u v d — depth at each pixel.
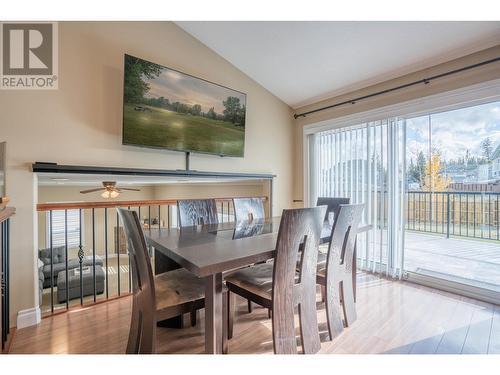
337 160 3.66
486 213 2.97
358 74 3.14
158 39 2.77
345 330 1.89
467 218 3.12
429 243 3.54
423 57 2.65
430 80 2.71
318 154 3.92
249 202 2.79
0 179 1.84
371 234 3.22
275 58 3.15
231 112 3.23
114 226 6.53
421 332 1.86
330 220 2.58
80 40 2.30
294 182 4.26
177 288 1.49
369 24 2.37
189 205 2.30
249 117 3.64
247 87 3.60
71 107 2.25
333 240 1.81
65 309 2.22
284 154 4.11
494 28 2.17
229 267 1.18
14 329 1.91
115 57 2.49
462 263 3.16
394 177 3.01
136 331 1.48
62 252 5.09
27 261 2.00
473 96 2.44
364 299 2.43
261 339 1.78
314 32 2.60
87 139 2.34
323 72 3.22
